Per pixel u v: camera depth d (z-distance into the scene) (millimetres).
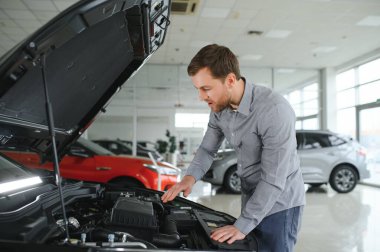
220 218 1432
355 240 3807
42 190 1381
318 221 4668
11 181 1326
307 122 11938
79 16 840
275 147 1234
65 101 1314
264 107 1269
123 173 4336
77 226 1196
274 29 7719
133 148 9578
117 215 1191
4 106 998
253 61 10789
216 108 1229
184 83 11195
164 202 1551
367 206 5664
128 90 10945
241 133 1360
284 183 1229
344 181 6945
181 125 19375
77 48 1073
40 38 810
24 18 6930
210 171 6672
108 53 1268
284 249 1350
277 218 1345
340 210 5355
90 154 4570
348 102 10859
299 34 8070
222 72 1105
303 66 11516
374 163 9320
